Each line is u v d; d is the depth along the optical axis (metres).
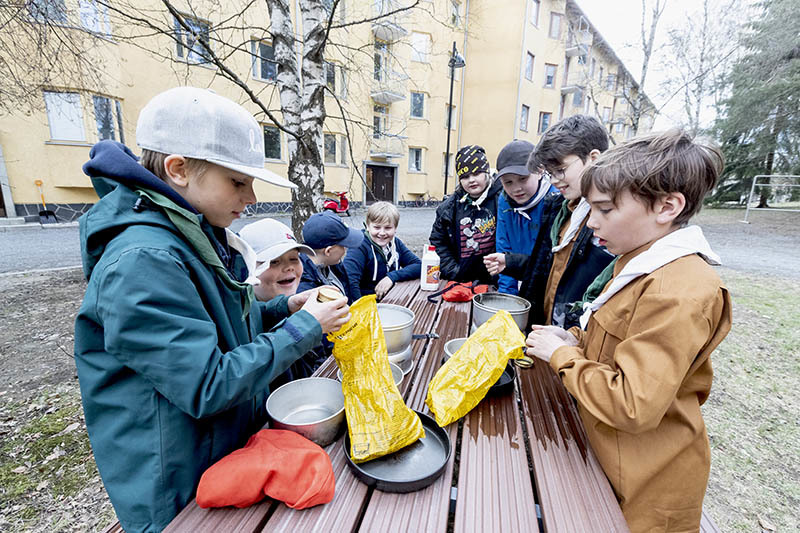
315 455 0.71
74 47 4.43
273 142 12.53
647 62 8.32
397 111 16.17
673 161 0.77
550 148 1.38
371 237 2.44
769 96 12.21
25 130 9.12
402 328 1.13
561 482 0.77
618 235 0.88
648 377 0.68
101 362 0.72
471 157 2.33
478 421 0.95
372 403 0.79
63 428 2.11
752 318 3.87
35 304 4.13
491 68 17.69
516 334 0.98
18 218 9.31
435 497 0.71
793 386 2.63
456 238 2.51
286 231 1.51
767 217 12.80
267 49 11.34
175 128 0.74
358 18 10.42
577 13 18.58
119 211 0.72
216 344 0.70
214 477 0.67
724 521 1.60
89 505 1.63
